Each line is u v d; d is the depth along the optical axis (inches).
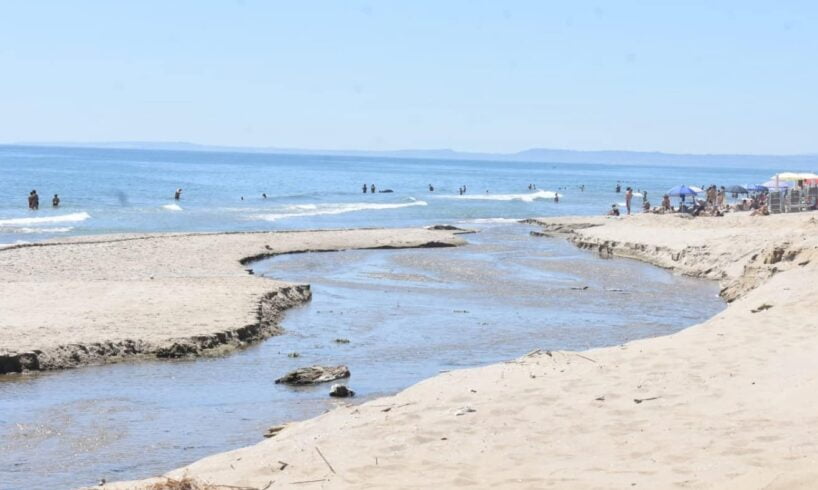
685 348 487.8
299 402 518.6
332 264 1293.1
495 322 828.6
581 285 1115.3
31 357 594.9
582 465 300.4
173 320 729.0
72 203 2571.4
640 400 380.5
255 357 655.1
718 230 1518.2
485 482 288.2
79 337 650.2
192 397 530.6
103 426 463.5
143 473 385.1
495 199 3408.0
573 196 3804.1
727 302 980.6
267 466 320.5
